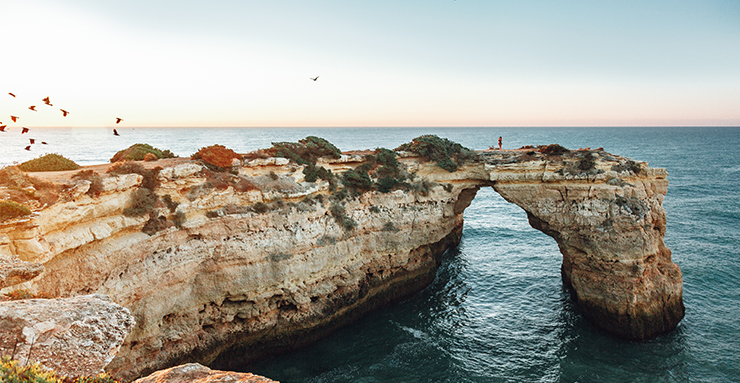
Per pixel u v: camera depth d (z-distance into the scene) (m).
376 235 33.56
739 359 25.59
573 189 32.34
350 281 31.31
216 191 25.14
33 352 8.20
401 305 34.44
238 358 26.55
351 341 28.92
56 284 17.39
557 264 42.03
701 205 66.12
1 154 119.12
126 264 20.70
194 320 24.80
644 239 29.55
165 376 8.90
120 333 9.55
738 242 46.41
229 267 25.78
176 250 23.33
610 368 25.34
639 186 31.27
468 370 25.36
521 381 24.34
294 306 28.39
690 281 36.28
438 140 38.22
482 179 36.47
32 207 16.27
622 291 29.50
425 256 37.28
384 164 36.06
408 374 25.02
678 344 27.59
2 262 11.95
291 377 25.12
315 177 31.30
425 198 36.00
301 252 28.69
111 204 20.23
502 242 50.38
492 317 31.81
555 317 31.66
